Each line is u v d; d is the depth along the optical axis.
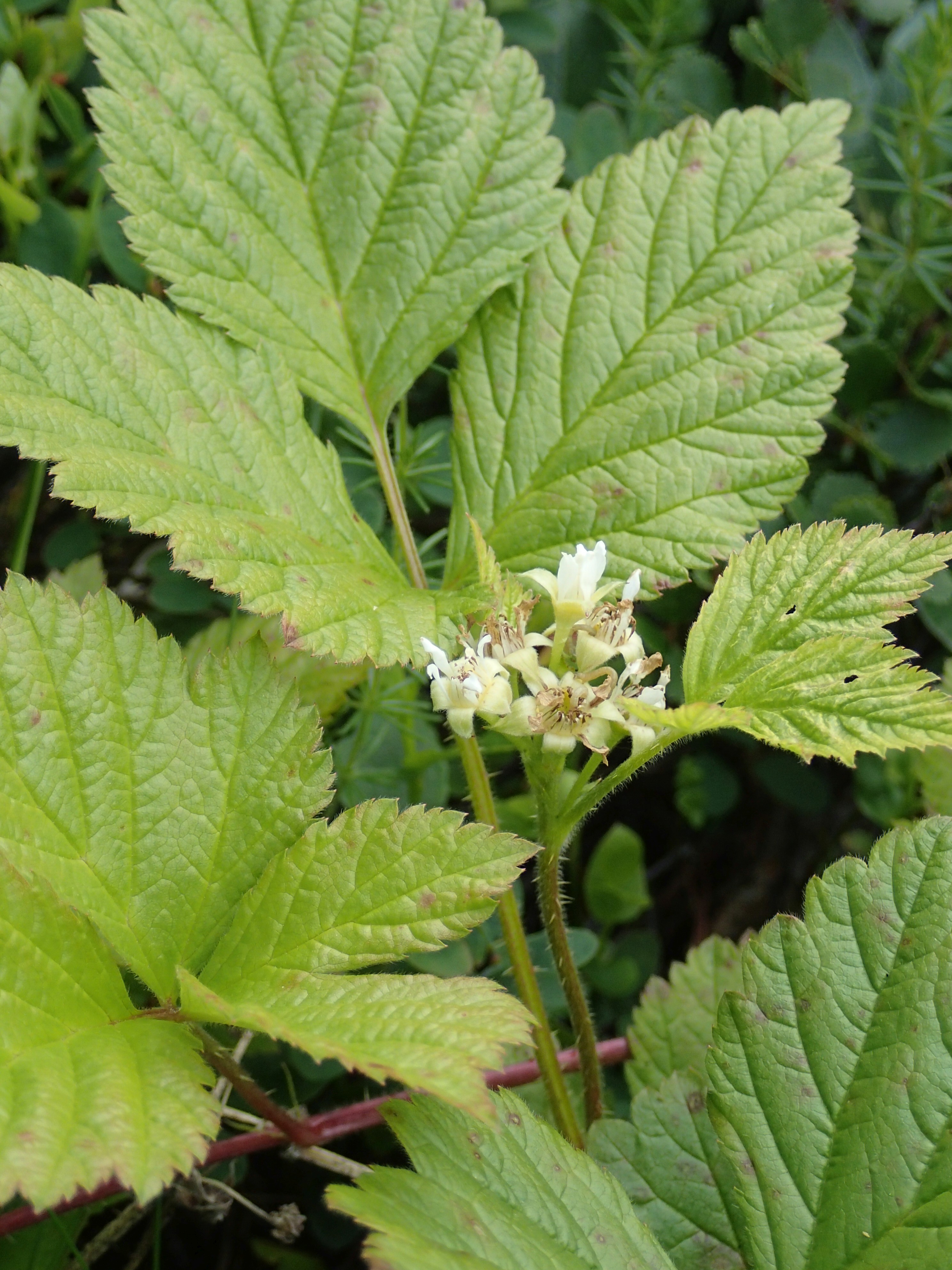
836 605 0.18
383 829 0.18
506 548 0.22
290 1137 0.20
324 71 0.22
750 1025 0.19
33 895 0.17
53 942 0.17
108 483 0.19
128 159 0.21
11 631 0.18
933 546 0.18
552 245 0.23
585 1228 0.18
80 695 0.18
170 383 0.20
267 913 0.18
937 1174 0.18
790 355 0.22
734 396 0.22
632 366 0.22
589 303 0.22
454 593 0.20
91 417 0.19
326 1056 0.16
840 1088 0.19
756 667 0.18
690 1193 0.20
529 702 0.18
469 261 0.23
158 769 0.18
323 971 0.17
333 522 0.21
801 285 0.22
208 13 0.22
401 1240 0.16
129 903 0.18
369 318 0.23
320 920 0.18
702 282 0.22
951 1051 0.18
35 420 0.19
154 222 0.21
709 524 0.21
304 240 0.22
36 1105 0.15
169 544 0.19
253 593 0.19
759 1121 0.19
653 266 0.22
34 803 0.18
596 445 0.22
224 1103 0.21
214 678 0.19
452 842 0.18
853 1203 0.18
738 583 0.19
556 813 0.19
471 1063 0.16
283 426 0.21
